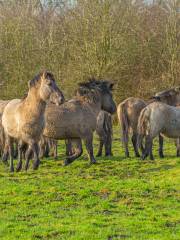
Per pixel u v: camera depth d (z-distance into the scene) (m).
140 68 36.47
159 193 12.41
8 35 34.91
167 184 13.21
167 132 18.12
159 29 36.44
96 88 17.38
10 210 10.99
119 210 10.91
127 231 9.30
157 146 23.38
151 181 13.76
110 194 12.29
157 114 17.84
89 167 16.50
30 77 35.03
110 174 15.14
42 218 10.26
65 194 12.25
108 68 34.03
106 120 20.33
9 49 35.00
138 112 20.12
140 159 18.48
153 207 11.16
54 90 14.70
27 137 15.18
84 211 10.84
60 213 10.69
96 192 12.50
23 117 15.09
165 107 17.98
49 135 16.88
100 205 11.28
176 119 18.06
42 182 13.62
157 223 9.81
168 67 36.19
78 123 16.80
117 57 34.09
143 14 36.88
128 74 35.78
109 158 19.14
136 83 36.34
